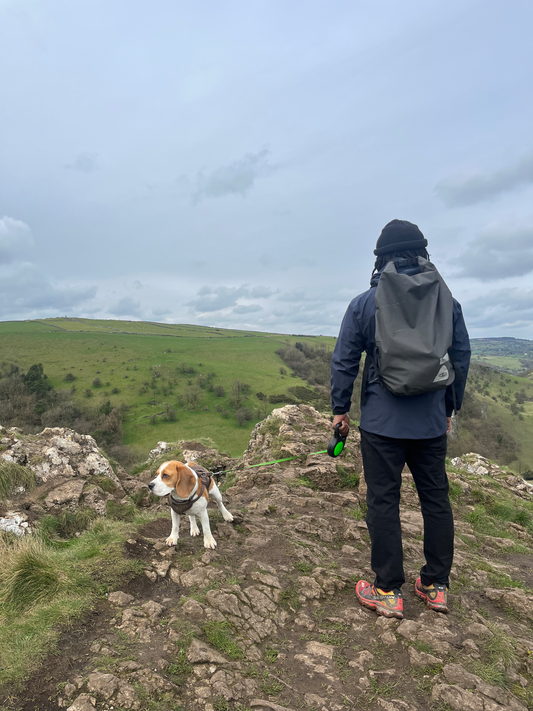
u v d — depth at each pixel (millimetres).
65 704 2189
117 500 6613
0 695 2223
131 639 2760
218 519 5102
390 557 3062
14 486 5879
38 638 2670
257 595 3363
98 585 3328
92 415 82062
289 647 2879
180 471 4094
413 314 2754
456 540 5371
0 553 3709
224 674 2479
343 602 3389
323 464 7531
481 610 3447
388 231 3223
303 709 2314
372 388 3014
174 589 3490
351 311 3102
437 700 2383
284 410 10742
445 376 2705
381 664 2686
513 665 2691
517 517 7000
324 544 4695
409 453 3088
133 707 2188
